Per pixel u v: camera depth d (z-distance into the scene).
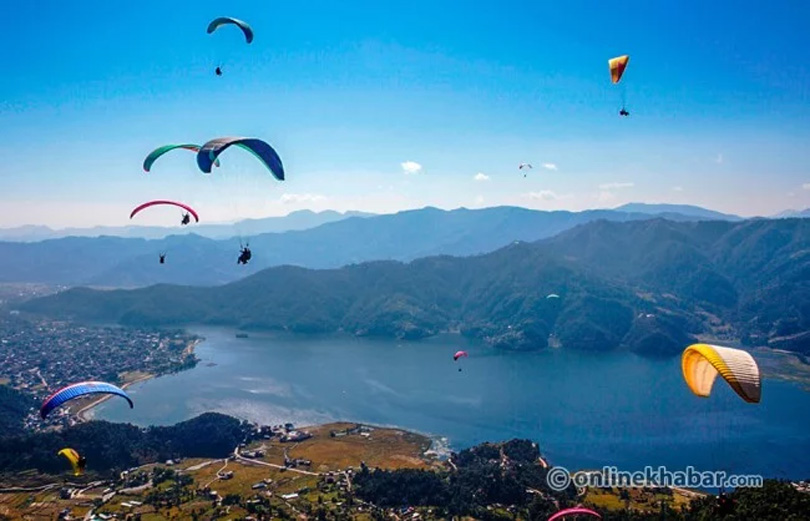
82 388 55.41
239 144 56.34
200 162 54.84
